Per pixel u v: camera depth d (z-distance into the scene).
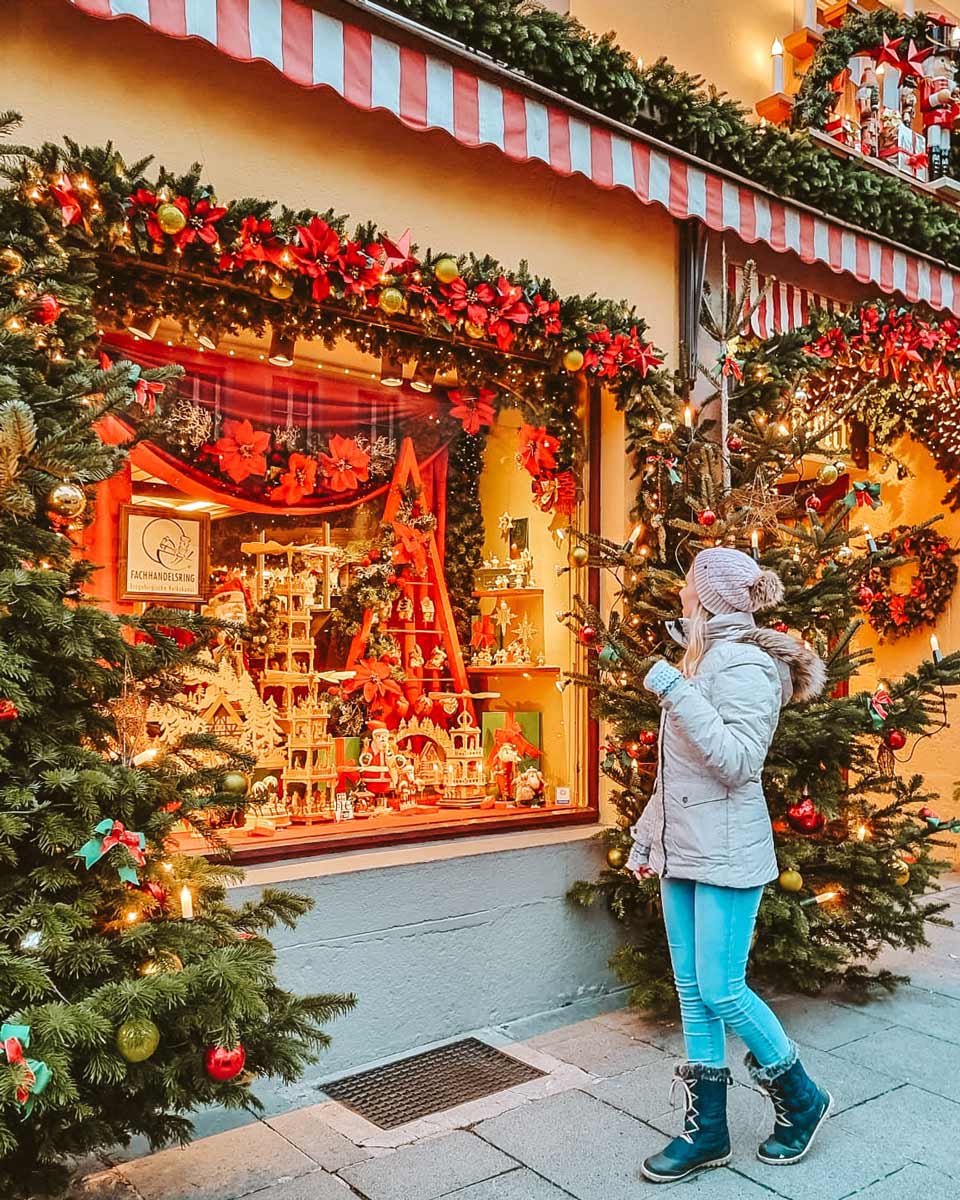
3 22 3.12
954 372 6.27
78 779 2.30
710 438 4.62
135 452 3.83
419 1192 2.84
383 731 4.65
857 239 5.15
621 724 4.02
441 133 4.13
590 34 4.20
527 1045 3.92
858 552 7.02
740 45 5.77
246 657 4.30
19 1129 2.28
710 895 2.87
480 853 4.11
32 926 2.27
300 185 3.74
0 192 2.81
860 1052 3.79
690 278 4.87
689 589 3.14
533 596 4.96
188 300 3.59
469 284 3.94
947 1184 2.84
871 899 4.01
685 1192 2.81
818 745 4.02
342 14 3.47
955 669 4.09
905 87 6.28
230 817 3.93
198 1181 2.90
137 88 3.38
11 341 2.49
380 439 4.56
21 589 2.26
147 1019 2.12
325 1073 3.66
